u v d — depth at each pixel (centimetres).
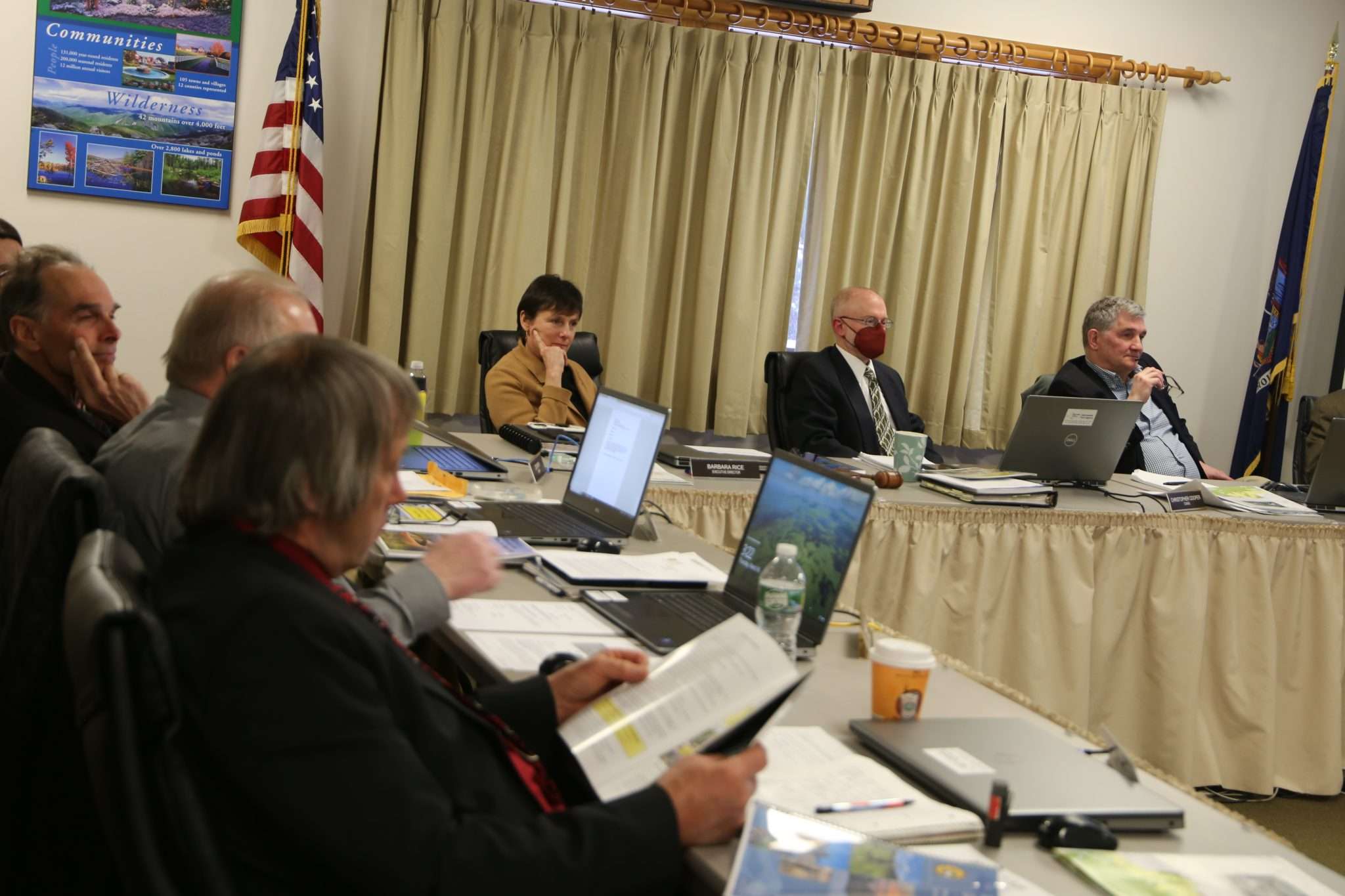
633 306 484
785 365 393
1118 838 116
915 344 527
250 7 430
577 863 98
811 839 108
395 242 447
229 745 92
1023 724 142
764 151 492
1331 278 594
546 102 466
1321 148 553
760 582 171
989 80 514
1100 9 541
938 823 114
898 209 513
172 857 88
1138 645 320
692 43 480
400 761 96
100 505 126
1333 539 329
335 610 101
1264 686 322
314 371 105
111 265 429
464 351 473
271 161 421
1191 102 558
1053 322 540
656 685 128
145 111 422
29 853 116
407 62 441
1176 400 583
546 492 265
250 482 103
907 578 299
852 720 140
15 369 235
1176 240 568
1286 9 565
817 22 490
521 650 156
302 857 93
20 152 412
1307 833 306
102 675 91
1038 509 307
